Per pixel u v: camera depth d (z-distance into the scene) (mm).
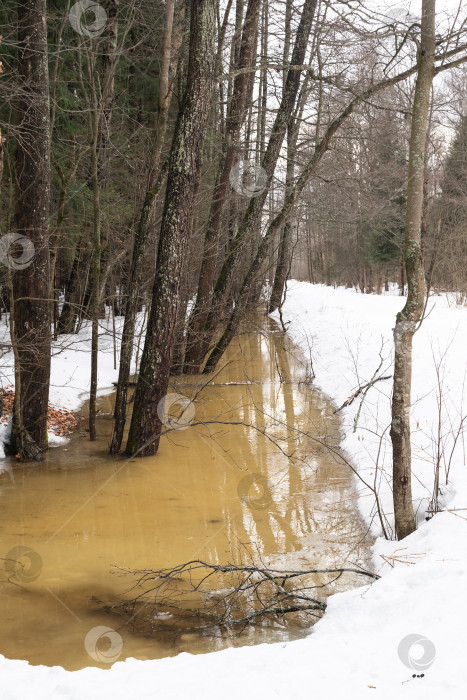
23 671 3443
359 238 41469
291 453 9109
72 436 10148
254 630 4328
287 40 15367
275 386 13914
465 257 25047
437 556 4555
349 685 3025
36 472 8406
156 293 9023
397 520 5578
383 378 10195
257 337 21688
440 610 3682
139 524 6586
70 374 13766
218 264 19422
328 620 3982
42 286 8828
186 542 6113
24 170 8578
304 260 78750
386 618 3783
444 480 6430
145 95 17469
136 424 9117
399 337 5324
